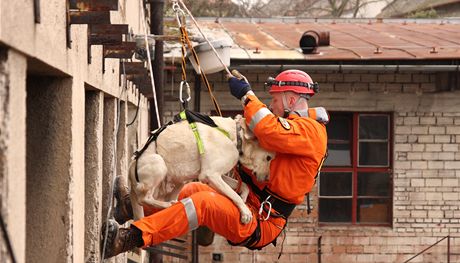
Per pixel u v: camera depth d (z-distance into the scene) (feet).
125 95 36.14
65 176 18.86
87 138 25.26
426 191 68.33
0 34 11.50
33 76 18.65
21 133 13.24
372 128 68.85
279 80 25.98
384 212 69.00
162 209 23.84
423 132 68.18
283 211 25.84
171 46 63.72
